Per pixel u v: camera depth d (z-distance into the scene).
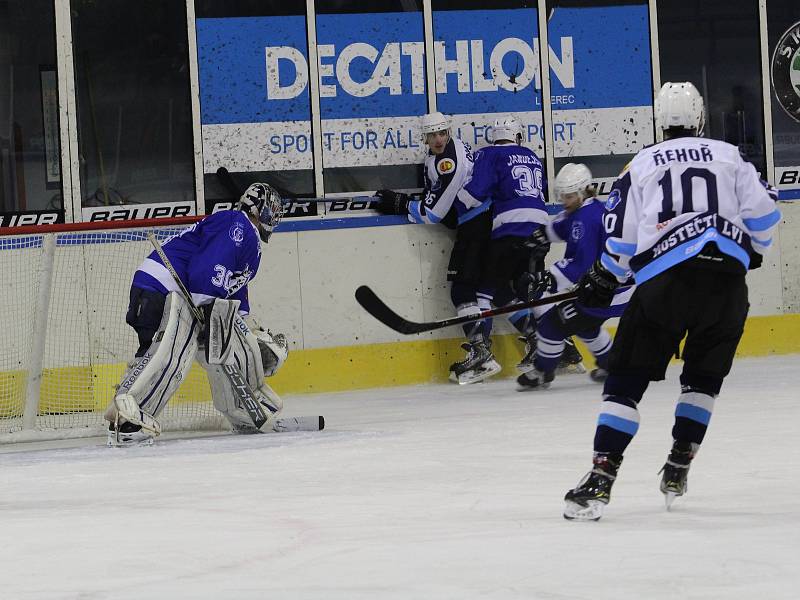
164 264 22.08
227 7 30.52
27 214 29.77
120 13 30.12
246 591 9.51
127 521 13.18
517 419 22.27
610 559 10.21
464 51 31.50
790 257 32.91
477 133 31.61
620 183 12.83
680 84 13.25
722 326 12.52
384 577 9.81
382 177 31.20
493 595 9.09
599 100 32.19
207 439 21.95
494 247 30.27
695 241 12.29
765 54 33.06
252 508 13.80
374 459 17.77
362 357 30.66
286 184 30.88
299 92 30.88
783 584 9.18
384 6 31.20
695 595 8.93
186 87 30.42
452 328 31.00
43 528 12.94
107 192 30.12
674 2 32.59
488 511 13.01
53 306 28.83
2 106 29.66
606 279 12.96
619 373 12.48
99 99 30.08
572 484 14.72
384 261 30.81
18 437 23.88
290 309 30.41
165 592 9.59
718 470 15.33
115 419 21.45
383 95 31.20
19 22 29.69
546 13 31.86
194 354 22.30
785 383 26.16
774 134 33.22
